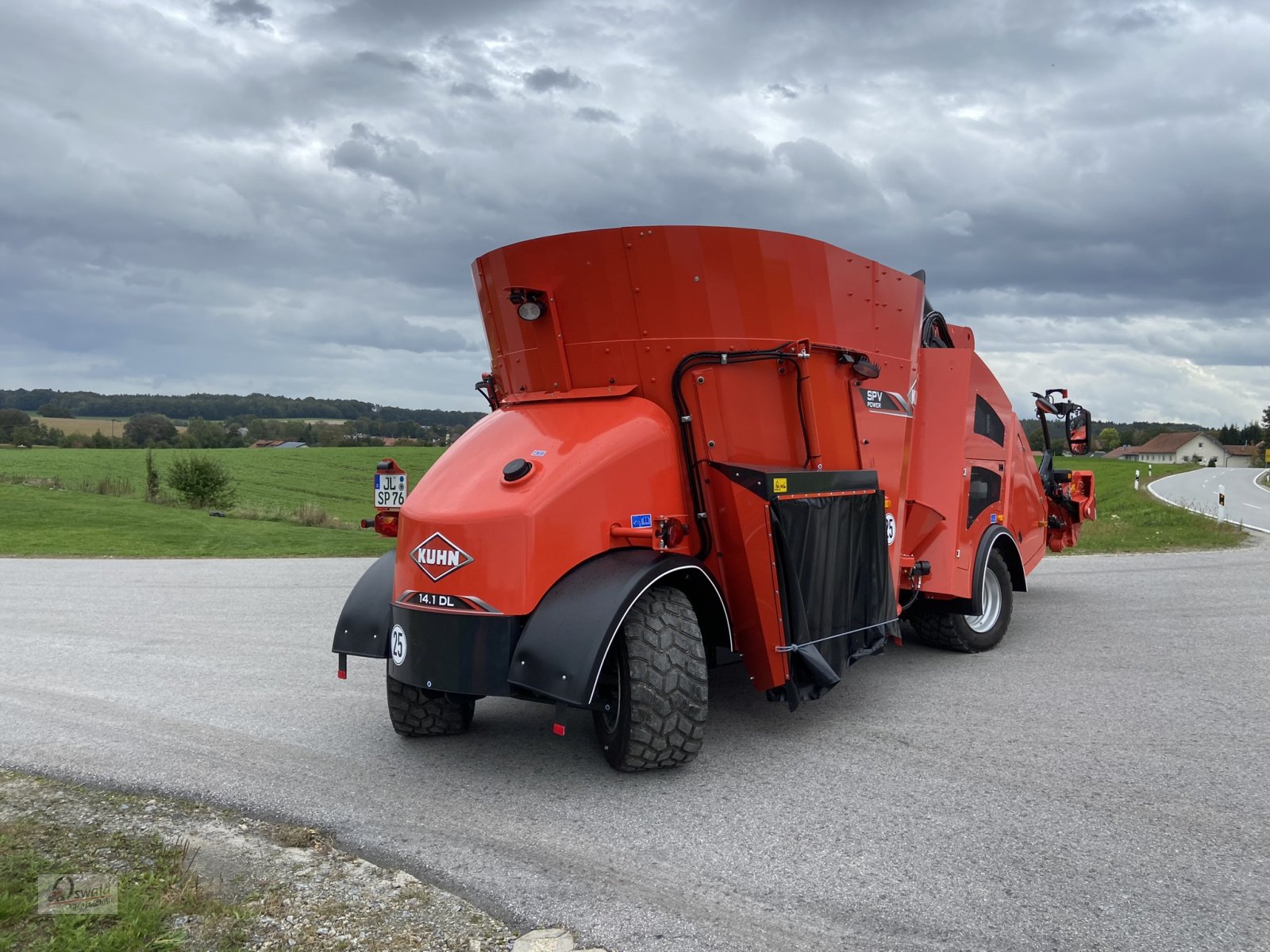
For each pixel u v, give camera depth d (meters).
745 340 5.10
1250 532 18.84
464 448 5.14
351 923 3.16
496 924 3.15
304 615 10.26
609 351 5.10
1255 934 3.05
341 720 5.87
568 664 4.09
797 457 5.33
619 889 3.43
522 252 5.24
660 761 4.53
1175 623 8.52
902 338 6.39
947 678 6.58
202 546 19.30
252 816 4.21
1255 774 4.56
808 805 4.23
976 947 2.99
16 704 6.29
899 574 6.48
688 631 4.54
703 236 4.96
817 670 4.87
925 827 3.96
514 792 4.49
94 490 36.12
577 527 4.52
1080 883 3.42
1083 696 6.05
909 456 6.56
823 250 5.43
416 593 4.60
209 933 3.07
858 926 3.13
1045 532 9.32
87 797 4.45
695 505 5.03
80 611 10.60
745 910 3.25
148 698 6.46
